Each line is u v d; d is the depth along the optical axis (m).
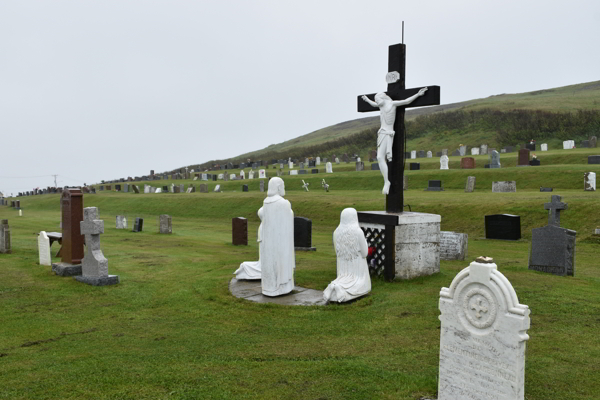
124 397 5.72
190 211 42.06
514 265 14.86
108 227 30.92
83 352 7.40
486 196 29.00
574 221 21.62
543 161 42.34
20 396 5.78
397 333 7.96
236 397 5.65
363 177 45.66
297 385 5.96
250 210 38.41
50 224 32.31
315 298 10.46
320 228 29.23
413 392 5.70
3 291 11.52
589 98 79.69
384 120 12.54
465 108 88.19
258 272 12.43
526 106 77.31
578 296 9.88
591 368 6.33
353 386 5.89
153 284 12.30
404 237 11.75
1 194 87.44
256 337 8.02
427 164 50.03
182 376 6.31
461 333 5.11
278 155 106.50
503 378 4.72
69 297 11.02
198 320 9.13
